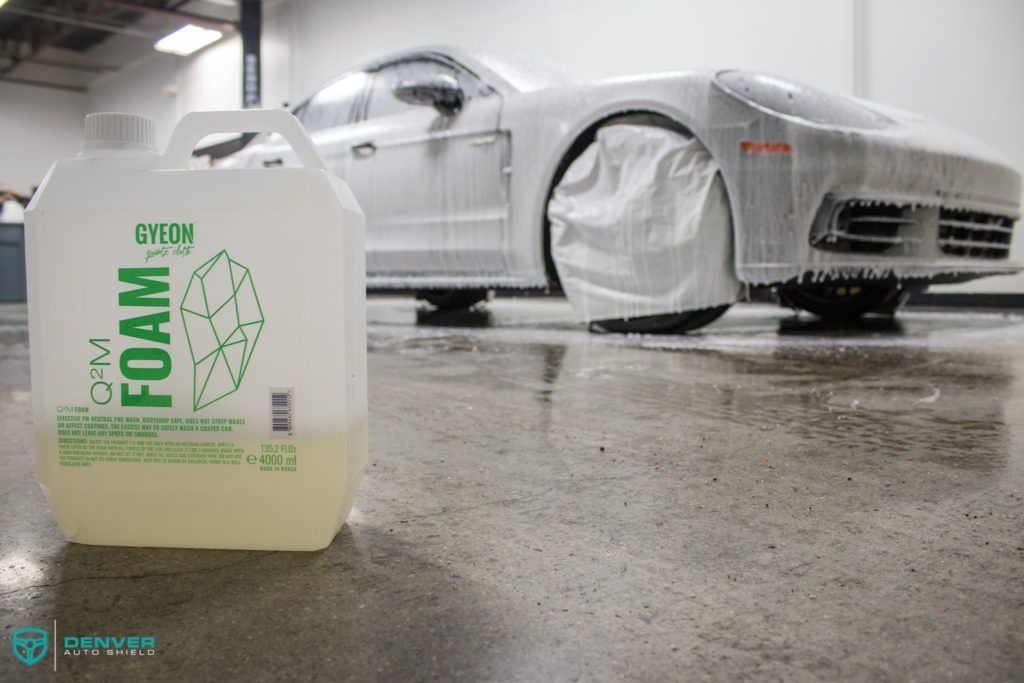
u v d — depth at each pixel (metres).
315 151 0.76
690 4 6.52
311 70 10.45
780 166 2.52
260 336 0.73
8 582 0.69
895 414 1.47
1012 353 2.38
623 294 2.83
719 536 0.81
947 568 0.73
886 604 0.65
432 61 3.53
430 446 1.22
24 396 1.71
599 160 2.84
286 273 0.72
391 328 3.46
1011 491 0.97
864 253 2.62
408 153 3.41
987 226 2.92
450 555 0.76
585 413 1.49
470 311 4.95
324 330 0.73
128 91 14.54
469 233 3.23
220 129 0.76
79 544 0.78
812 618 0.62
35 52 13.70
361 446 0.80
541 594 0.67
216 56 12.27
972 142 2.95
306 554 0.76
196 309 0.73
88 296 0.74
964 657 0.56
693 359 2.27
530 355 2.40
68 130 15.58
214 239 0.72
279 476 0.74
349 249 0.74
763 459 1.14
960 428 1.35
